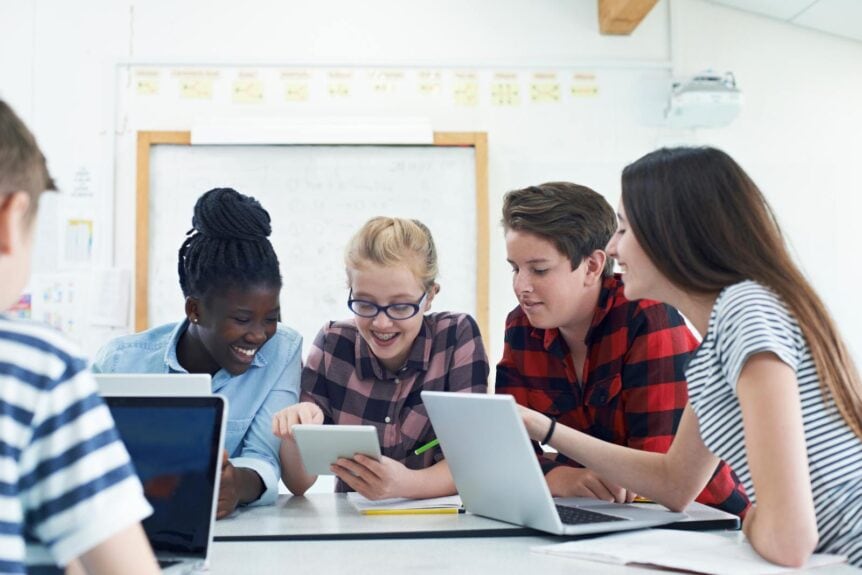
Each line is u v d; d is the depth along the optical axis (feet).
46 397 2.27
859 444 3.78
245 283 5.56
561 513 4.69
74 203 10.50
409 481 5.23
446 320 6.20
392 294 5.61
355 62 10.78
